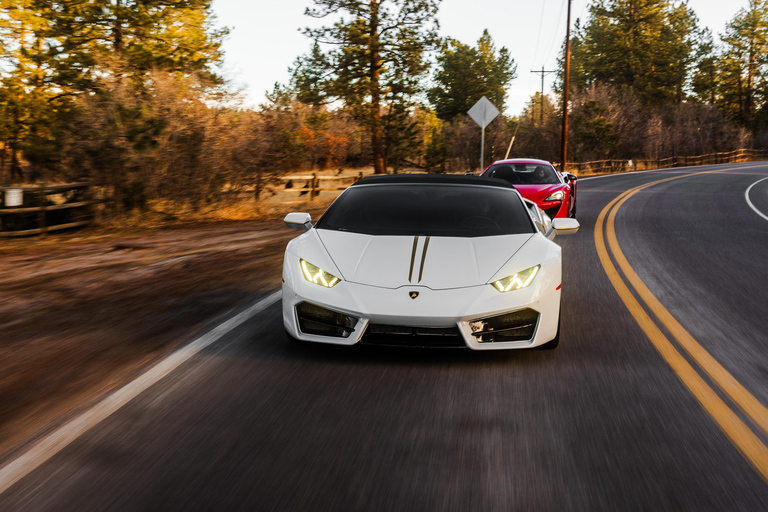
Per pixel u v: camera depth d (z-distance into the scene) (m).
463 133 52.94
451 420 3.51
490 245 4.72
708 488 2.79
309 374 4.24
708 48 88.19
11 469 2.93
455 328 4.25
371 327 4.30
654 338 5.20
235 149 16.41
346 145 42.38
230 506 2.62
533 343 4.41
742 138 73.00
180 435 3.30
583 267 8.59
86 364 4.50
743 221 14.43
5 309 6.27
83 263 8.96
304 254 4.71
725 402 3.81
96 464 2.98
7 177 18.92
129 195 13.89
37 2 21.08
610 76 79.25
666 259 9.30
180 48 23.75
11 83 20.30
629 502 2.67
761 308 6.34
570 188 12.73
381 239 4.82
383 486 2.79
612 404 3.77
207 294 6.80
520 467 2.97
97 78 16.09
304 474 2.89
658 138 59.50
